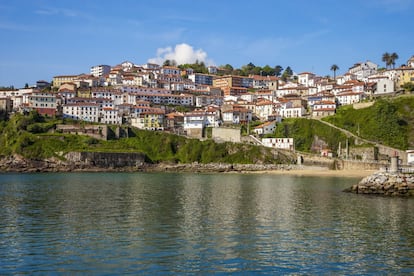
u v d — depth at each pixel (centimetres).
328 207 8006
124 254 4569
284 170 19612
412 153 17850
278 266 4250
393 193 10019
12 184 12388
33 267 4134
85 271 4022
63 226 5969
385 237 5506
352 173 17712
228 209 7594
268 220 6550
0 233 5512
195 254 4597
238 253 4662
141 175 17212
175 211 7306
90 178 15125
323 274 4050
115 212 7150
